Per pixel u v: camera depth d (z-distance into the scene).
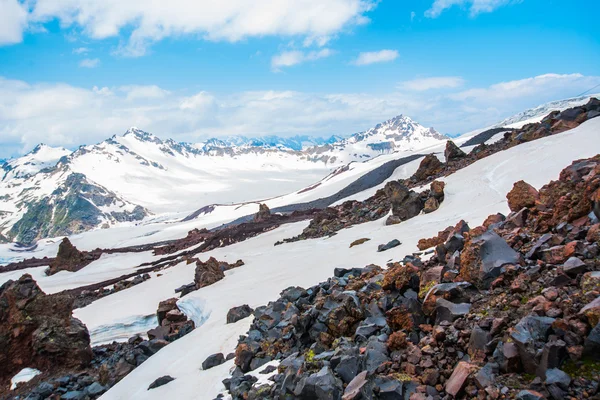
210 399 16.61
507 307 11.74
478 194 43.78
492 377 9.66
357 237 48.19
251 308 30.25
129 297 53.75
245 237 89.12
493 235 14.95
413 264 18.56
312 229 68.62
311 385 12.48
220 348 23.36
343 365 12.85
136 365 30.75
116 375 29.83
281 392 13.43
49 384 30.11
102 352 36.47
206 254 76.56
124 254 108.12
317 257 42.50
